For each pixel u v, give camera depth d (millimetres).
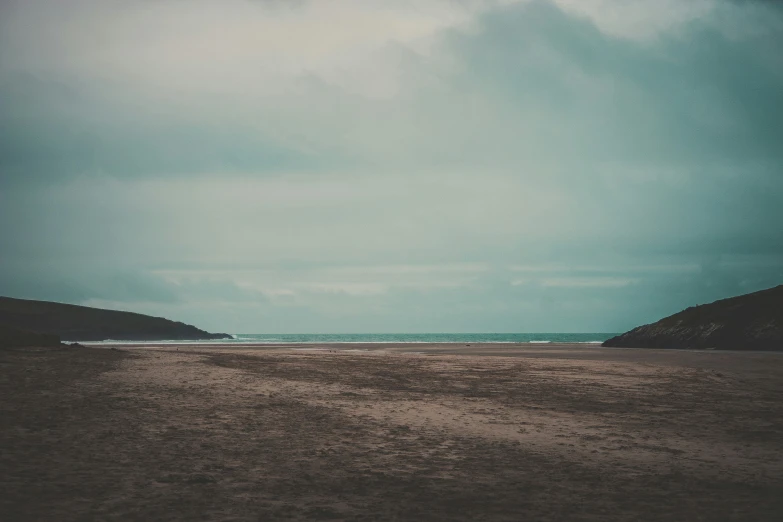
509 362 36156
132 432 11695
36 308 124750
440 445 11141
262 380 22828
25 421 12477
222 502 7301
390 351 55344
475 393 19688
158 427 12320
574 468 9414
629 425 13555
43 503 7012
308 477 8664
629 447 11125
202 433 11844
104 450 10070
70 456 9539
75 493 7496
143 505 7074
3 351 34469
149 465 9125
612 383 23219
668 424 13719
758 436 12328
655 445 11336
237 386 20375
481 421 13914
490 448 10906
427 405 16609
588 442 11578
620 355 45656
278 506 7199
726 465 9711
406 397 18391
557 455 10383
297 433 12086
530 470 9258
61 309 128250
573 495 7852
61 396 16484
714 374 27375
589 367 31844
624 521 6750
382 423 13445
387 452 10469
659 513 7059
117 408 14648
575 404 17078
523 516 6934
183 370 26406
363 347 70625
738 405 17109
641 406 16734
